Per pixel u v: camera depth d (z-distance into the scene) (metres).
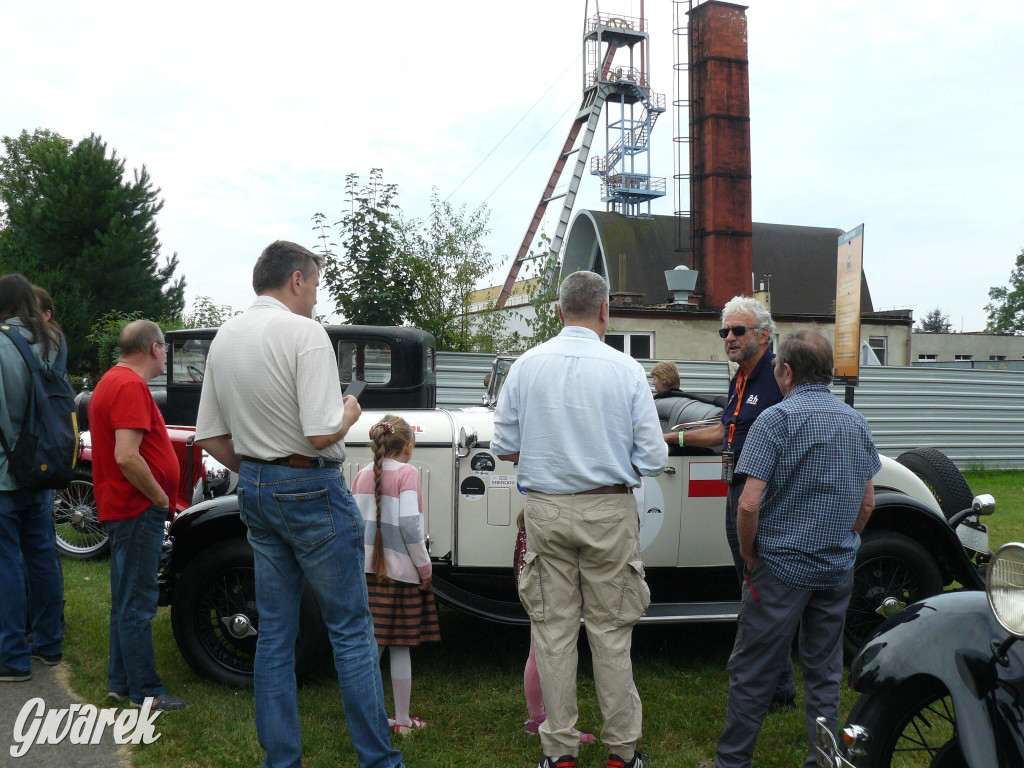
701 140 25.11
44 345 3.92
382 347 6.51
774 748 3.59
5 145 34.78
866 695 2.61
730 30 24.77
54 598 4.20
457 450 4.49
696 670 4.58
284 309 3.01
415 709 3.97
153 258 23.95
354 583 2.97
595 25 35.19
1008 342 49.44
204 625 4.14
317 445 2.81
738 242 24.84
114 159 24.19
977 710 2.29
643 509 4.48
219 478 4.98
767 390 3.56
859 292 6.63
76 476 6.77
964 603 2.57
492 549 4.52
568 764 3.09
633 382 3.15
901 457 5.46
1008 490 11.34
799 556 2.98
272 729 2.88
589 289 3.26
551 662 3.10
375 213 11.40
